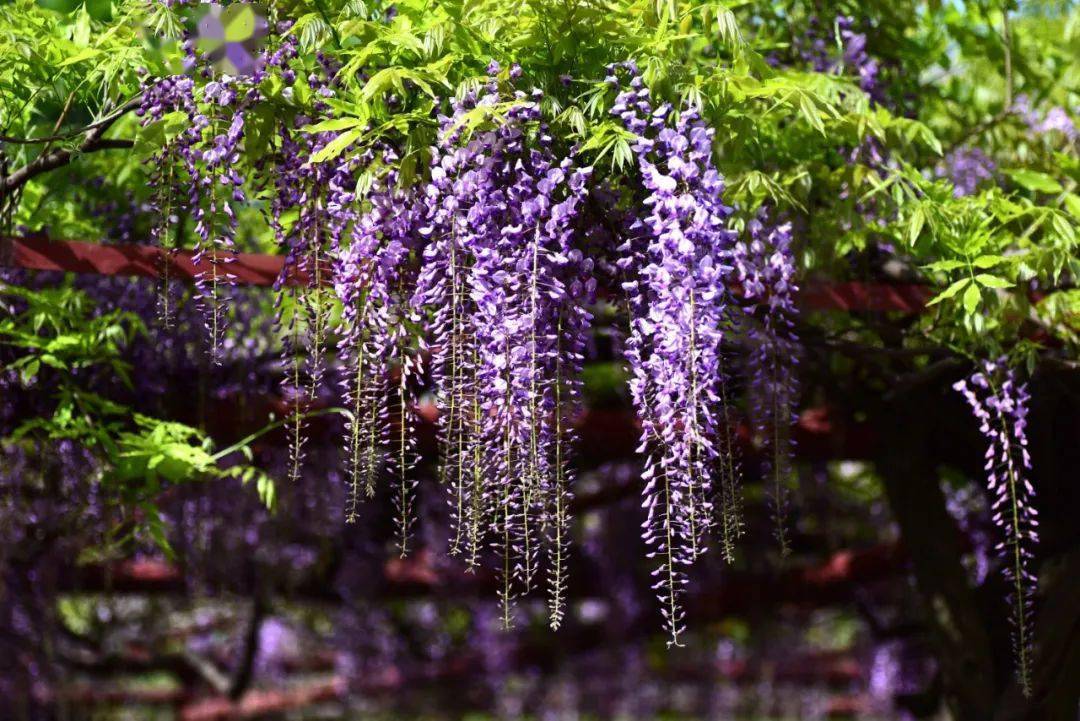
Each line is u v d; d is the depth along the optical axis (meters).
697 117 2.98
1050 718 4.23
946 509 4.80
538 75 3.04
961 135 4.74
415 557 7.89
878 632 7.18
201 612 8.68
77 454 4.20
